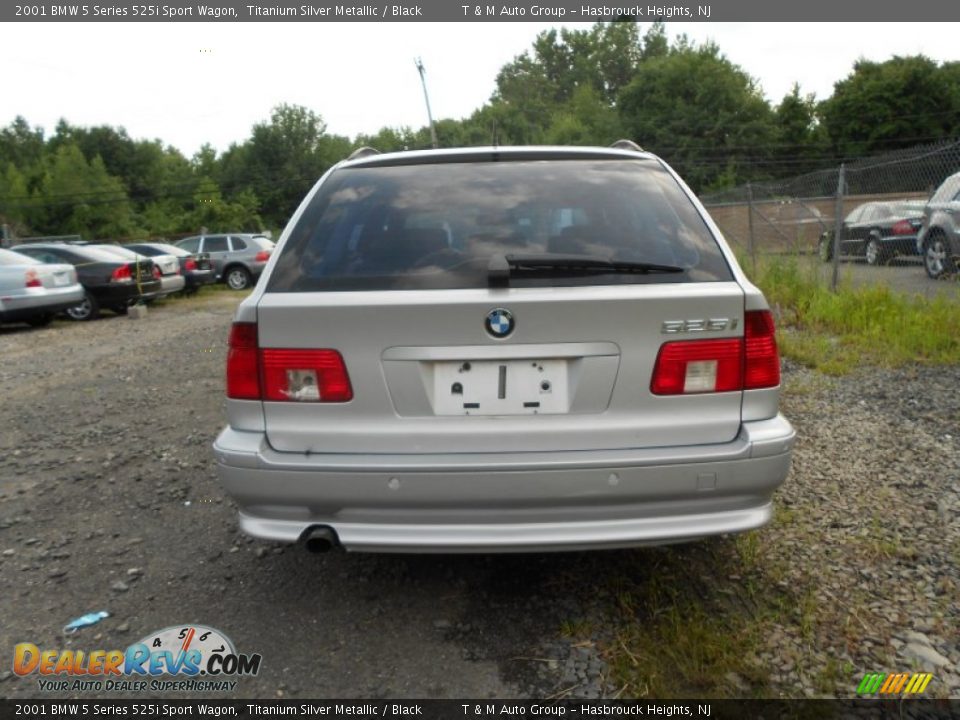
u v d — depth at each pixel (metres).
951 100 43.47
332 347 2.31
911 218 12.19
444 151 2.93
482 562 3.06
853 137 46.12
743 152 48.69
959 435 4.29
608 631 2.56
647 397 2.32
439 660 2.44
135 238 48.53
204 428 5.17
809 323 7.65
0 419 5.64
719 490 2.31
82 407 5.96
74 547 3.34
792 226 13.67
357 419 2.33
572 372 2.31
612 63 76.38
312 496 2.30
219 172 61.81
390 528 2.33
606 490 2.28
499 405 2.31
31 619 2.77
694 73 49.84
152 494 3.94
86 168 54.53
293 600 2.84
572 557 3.06
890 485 3.64
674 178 2.83
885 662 2.36
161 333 10.81
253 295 2.42
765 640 2.48
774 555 3.00
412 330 2.27
